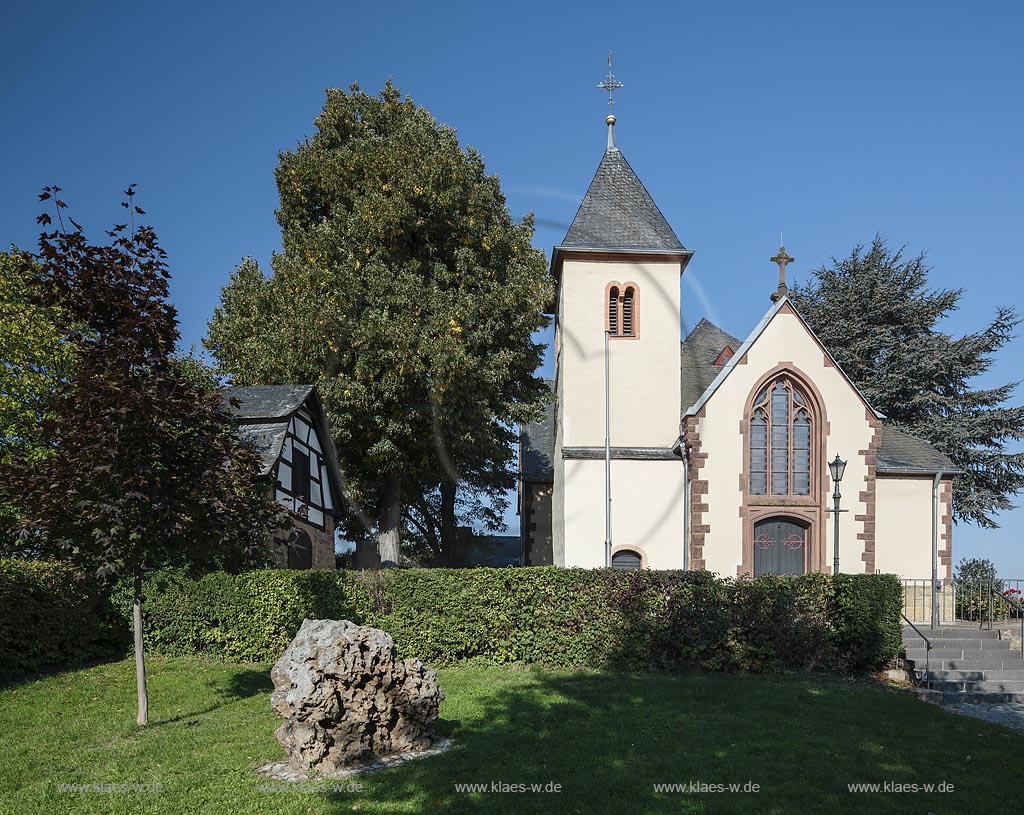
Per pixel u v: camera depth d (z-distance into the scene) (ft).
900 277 146.82
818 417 79.71
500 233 89.66
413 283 82.58
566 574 54.24
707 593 52.70
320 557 84.28
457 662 54.49
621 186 92.48
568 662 53.42
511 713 39.04
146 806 25.94
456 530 127.54
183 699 43.24
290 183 93.35
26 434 76.43
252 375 93.61
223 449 37.93
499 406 91.30
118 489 34.96
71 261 36.45
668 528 82.58
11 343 77.77
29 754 31.99
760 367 80.12
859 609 52.65
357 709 30.58
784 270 82.79
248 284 103.81
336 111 94.94
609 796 27.27
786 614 52.85
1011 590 69.77
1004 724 42.88
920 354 137.80
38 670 51.67
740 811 26.16
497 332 88.28
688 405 90.48
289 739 30.17
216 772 29.50
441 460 92.89
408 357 79.56
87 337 37.78
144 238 37.76
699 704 41.37
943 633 57.93
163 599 58.44
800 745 33.83
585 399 86.58
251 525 39.55
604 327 87.76
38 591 51.88
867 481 79.20
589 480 83.10
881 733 36.65
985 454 133.28
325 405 84.43
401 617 54.95
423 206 87.30
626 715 38.81
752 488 79.66
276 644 56.18
